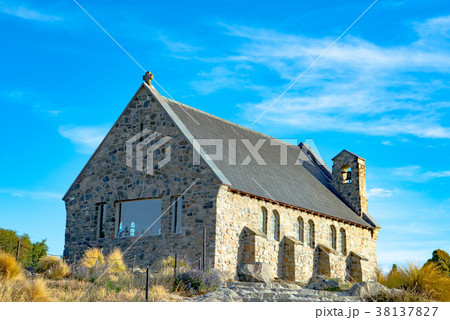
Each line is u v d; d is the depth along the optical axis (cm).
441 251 4103
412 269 2119
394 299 1844
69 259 3031
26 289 1600
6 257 1845
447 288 2023
